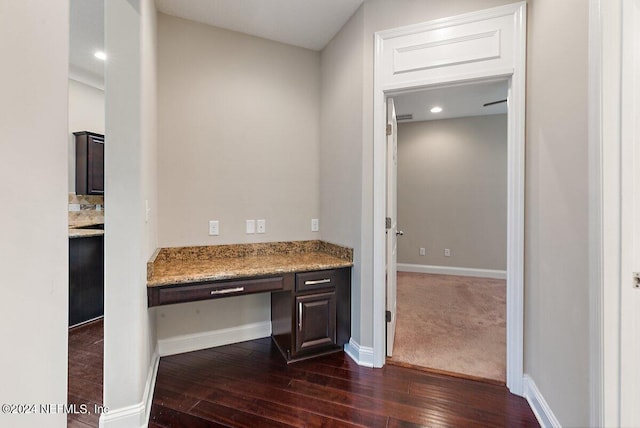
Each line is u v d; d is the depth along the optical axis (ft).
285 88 8.63
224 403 5.65
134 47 4.87
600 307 3.71
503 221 14.78
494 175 14.89
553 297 4.84
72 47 9.41
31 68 1.97
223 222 7.94
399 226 16.25
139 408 5.02
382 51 6.75
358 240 7.17
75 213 13.32
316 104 9.04
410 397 5.83
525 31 5.72
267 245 8.42
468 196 15.31
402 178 16.22
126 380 4.97
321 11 7.17
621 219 3.63
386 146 7.16
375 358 6.90
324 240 8.79
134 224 4.97
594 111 3.79
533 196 5.55
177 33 7.36
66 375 2.38
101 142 13.65
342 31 7.78
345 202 7.69
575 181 4.23
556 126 4.75
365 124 6.91
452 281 14.30
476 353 7.54
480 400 5.74
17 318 1.84
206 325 7.88
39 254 2.06
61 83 2.31
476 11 6.05
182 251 7.48
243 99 8.11
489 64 5.98
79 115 13.14
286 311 7.24
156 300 5.66
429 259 15.96
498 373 6.66
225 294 6.25
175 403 5.65
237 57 8.02
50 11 2.18
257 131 8.30
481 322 9.49
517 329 5.88
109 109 4.83
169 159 7.30
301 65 8.82
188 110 7.49
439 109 13.78
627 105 3.62
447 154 15.58
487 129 14.92
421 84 6.46
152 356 6.51
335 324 7.36
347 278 7.47
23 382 1.89
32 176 1.99
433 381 6.37
